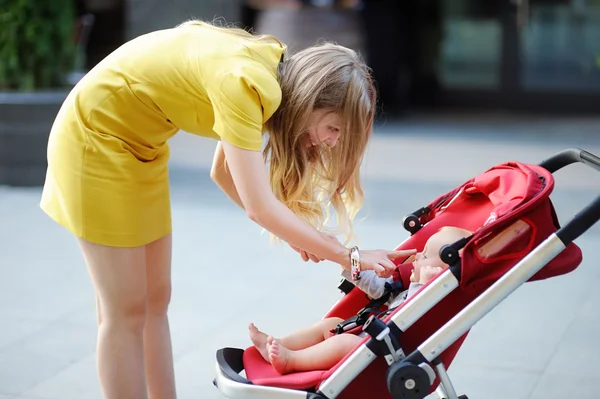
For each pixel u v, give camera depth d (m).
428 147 14.70
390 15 17.59
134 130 4.42
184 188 12.23
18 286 8.10
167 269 4.91
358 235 9.69
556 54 18.02
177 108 4.32
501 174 4.62
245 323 7.14
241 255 9.15
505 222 4.07
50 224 10.41
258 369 4.60
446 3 18.38
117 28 18.00
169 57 4.30
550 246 3.99
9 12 12.07
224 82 4.04
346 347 4.51
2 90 12.43
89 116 4.39
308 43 15.50
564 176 12.38
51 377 6.06
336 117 4.22
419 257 4.95
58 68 12.65
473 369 6.14
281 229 4.13
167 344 5.03
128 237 4.48
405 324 4.12
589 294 7.73
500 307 7.44
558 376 6.00
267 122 4.35
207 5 17.09
